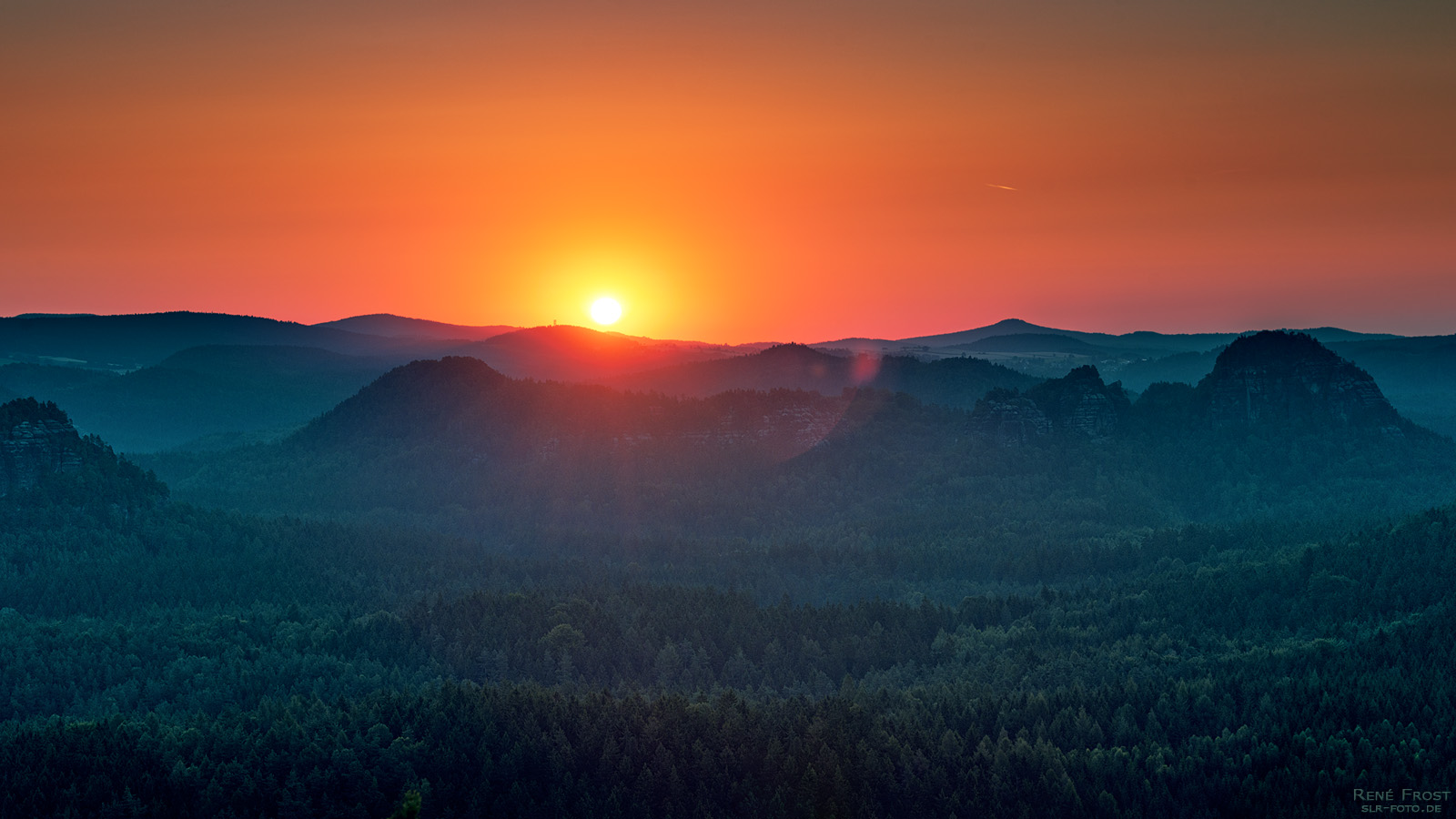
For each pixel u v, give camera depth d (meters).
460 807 181.62
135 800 172.88
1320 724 189.62
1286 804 174.62
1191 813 177.62
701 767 185.75
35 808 171.12
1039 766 183.75
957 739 190.38
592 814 179.75
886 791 181.38
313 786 179.38
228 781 178.25
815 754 185.62
